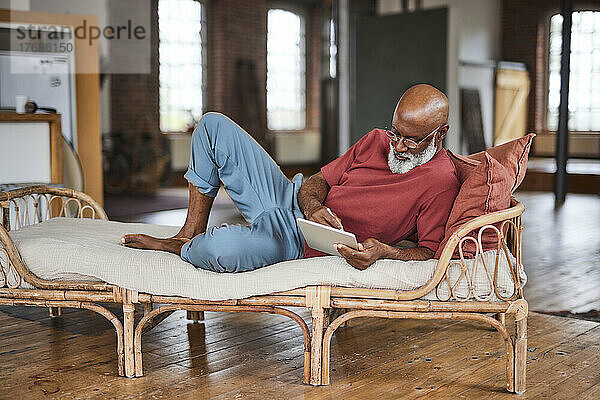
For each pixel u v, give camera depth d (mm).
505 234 2537
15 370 2590
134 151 9297
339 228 2457
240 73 11086
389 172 2639
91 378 2508
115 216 7254
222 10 10781
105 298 2498
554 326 3182
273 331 3084
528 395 2359
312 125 12328
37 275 2568
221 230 2457
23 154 4465
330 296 2377
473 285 2350
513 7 12180
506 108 11898
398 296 2344
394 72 8023
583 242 5578
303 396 2338
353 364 2656
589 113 12000
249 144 2666
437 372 2572
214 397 2330
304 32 12078
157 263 2471
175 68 10344
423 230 2521
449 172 2539
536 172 9875
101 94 8844
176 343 2910
